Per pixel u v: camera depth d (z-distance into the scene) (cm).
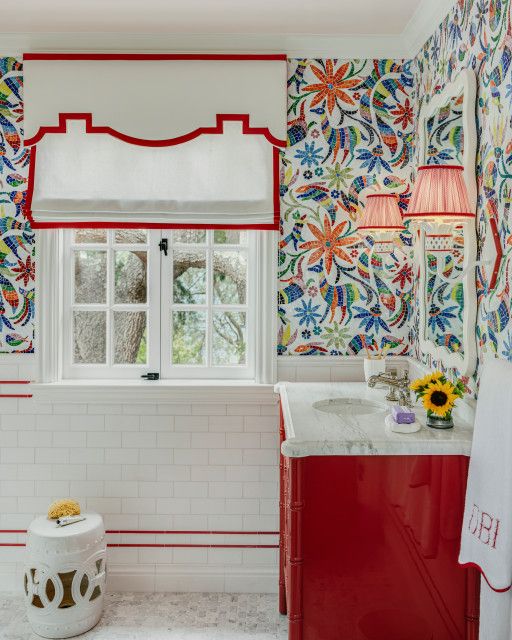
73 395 302
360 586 186
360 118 304
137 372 316
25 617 283
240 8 266
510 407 151
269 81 297
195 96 296
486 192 198
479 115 206
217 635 266
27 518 309
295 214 305
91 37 295
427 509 185
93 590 269
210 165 299
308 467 185
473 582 183
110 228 301
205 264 317
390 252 305
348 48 300
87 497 308
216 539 308
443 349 238
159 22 280
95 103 296
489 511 160
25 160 304
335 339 308
